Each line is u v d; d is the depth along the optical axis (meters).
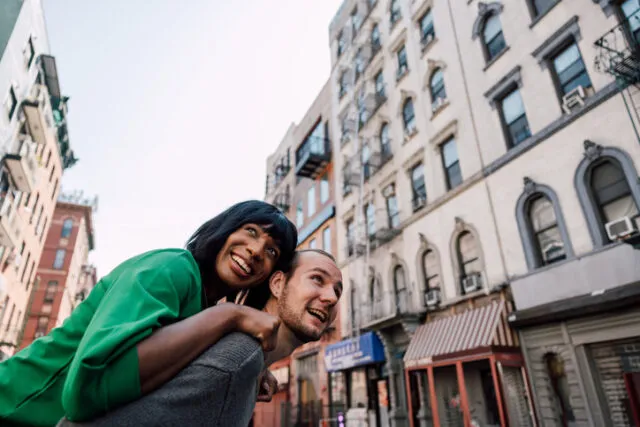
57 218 43.81
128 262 0.94
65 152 31.14
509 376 9.85
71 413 0.59
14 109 19.19
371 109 19.28
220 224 1.23
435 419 11.00
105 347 0.56
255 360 0.71
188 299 0.88
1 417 0.81
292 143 29.91
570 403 8.97
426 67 16.25
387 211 17.08
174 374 0.62
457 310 12.27
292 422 20.03
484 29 13.84
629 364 8.17
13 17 17.52
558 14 11.02
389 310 15.17
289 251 1.28
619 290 8.21
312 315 1.21
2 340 23.14
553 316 9.34
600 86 9.61
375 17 21.03
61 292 40.12
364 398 15.46
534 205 10.83
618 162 8.95
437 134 14.81
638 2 9.17
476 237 12.16
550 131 10.48
